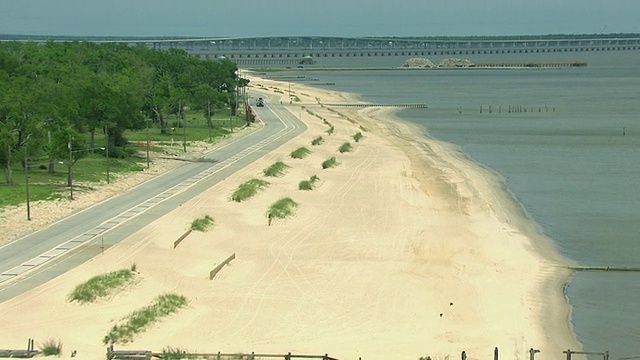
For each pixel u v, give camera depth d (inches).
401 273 2305.6
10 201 3068.4
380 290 2154.3
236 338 1795.0
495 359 1692.9
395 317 1962.4
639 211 3186.5
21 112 3531.0
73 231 2684.5
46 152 3486.7
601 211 3193.9
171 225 2775.6
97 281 2068.2
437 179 3811.5
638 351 1811.0
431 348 1764.3
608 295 2183.8
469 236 2751.0
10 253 2413.9
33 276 2192.4
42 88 3951.8
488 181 3816.4
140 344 1738.4
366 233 2741.1
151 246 2507.4
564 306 2089.1
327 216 2977.4
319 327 1879.9
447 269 2363.4
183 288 2113.7
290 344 1765.5
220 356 1642.5
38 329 1813.5
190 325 1866.4
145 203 3147.1
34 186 3339.1
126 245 2513.5
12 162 3410.4
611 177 3929.6
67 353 1654.8
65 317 1883.6
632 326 1959.9
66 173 3639.3
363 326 1895.9
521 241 2726.4
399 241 2647.6
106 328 1814.7
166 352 1658.5
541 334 1892.2
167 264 2319.1
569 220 3043.8
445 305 2060.8
